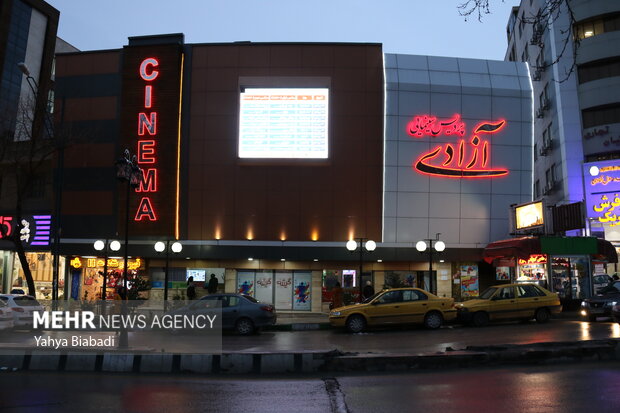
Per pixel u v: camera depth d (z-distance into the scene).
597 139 32.12
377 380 9.31
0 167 27.69
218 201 28.78
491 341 14.73
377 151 28.88
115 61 30.02
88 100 29.86
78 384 9.26
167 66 29.06
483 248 28.84
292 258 28.20
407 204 28.81
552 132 34.91
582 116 33.00
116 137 29.47
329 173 28.86
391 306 18.55
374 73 29.14
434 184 28.94
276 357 10.45
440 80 29.33
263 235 28.56
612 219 29.53
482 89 29.42
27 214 30.92
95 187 29.38
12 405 7.49
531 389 8.09
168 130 28.80
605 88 32.38
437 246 24.28
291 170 28.89
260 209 28.72
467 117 29.33
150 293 29.20
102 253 28.69
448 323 20.17
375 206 28.69
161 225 28.44
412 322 18.55
